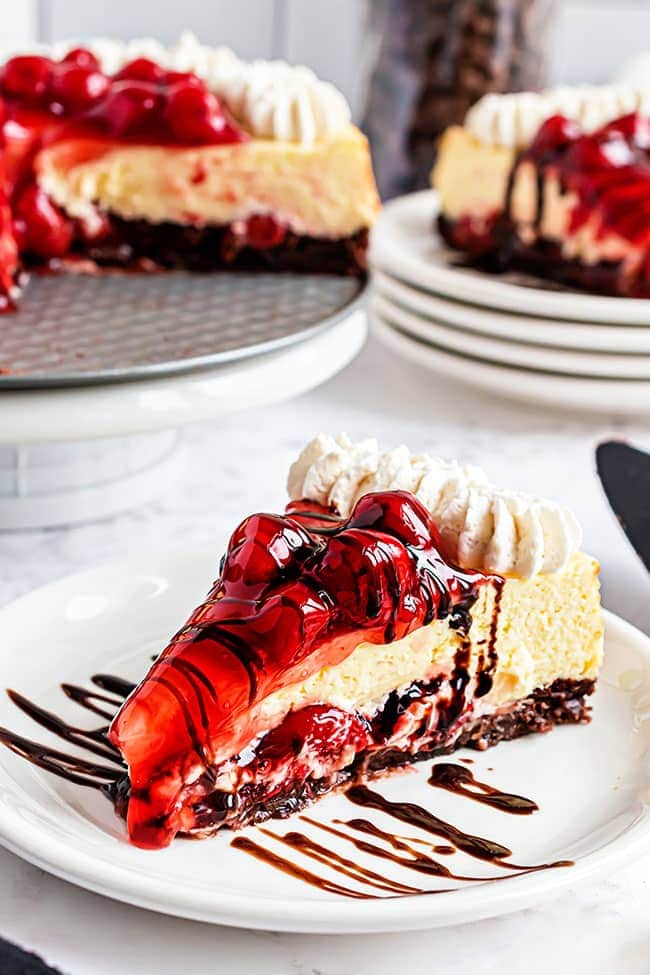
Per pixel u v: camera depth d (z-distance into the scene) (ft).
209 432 3.08
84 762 2.22
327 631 2.22
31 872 2.12
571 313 3.06
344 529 2.26
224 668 2.17
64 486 2.75
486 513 2.30
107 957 2.04
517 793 2.23
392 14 3.94
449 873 2.12
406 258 3.25
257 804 2.19
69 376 2.58
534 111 3.35
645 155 3.24
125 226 3.22
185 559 2.50
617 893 2.14
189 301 3.01
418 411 3.21
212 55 3.43
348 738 2.24
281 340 2.75
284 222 3.22
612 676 2.38
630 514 2.64
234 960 2.05
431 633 2.27
